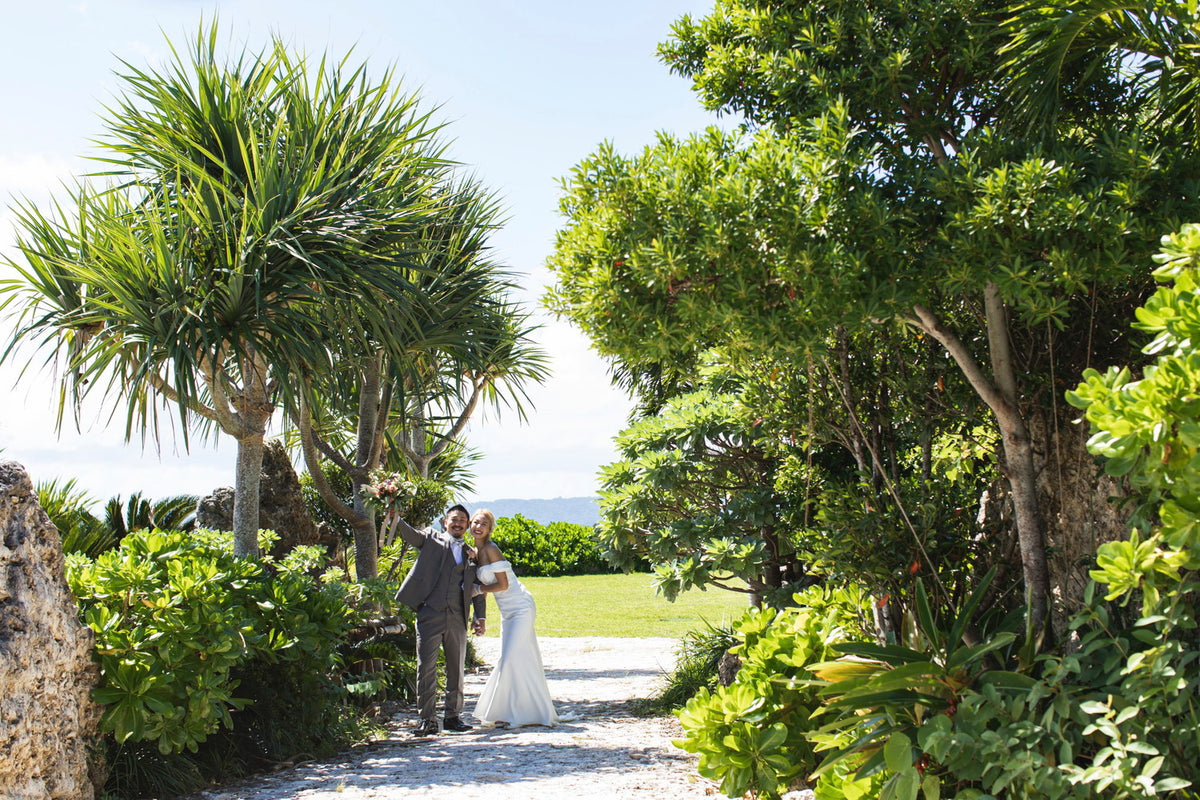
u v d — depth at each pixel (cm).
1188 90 322
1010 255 283
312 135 732
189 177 684
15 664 347
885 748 273
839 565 404
